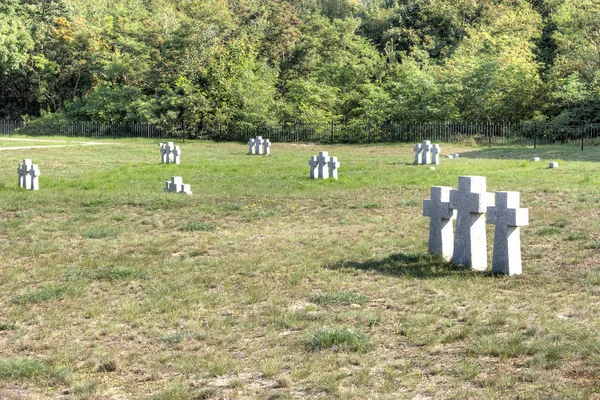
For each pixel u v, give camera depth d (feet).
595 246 39.55
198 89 198.80
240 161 113.91
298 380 21.24
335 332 24.66
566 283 31.99
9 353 25.29
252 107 194.18
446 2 244.63
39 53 235.40
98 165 107.04
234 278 36.01
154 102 203.82
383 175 86.28
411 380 20.58
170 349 25.11
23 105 252.21
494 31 216.95
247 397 20.07
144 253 43.47
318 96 196.75
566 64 181.47
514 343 22.95
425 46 237.45
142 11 253.03
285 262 39.09
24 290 34.94
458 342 24.09
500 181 74.54
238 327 27.37
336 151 148.05
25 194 70.54
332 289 32.45
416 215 55.11
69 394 21.12
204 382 21.61
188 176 89.15
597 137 158.92
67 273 38.14
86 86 241.76
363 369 21.72
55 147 141.79
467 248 35.68
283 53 240.12
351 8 334.65
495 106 178.70
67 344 26.05
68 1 247.91
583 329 24.25
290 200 66.03
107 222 55.57
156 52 209.26
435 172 87.76
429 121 179.22
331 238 46.37
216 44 213.25
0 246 46.11
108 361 23.52
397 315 27.91
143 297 32.89
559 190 64.49
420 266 36.52
